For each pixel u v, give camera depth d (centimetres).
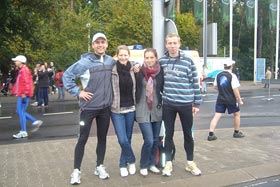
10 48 2416
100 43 561
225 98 871
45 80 1741
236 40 6069
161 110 592
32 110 1590
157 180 580
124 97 575
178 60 575
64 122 1248
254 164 665
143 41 3284
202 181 581
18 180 582
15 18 2162
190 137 601
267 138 887
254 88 3306
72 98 2159
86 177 595
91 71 552
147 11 3316
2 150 780
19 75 981
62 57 2838
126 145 588
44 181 577
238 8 6084
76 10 4291
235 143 832
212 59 3516
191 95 582
